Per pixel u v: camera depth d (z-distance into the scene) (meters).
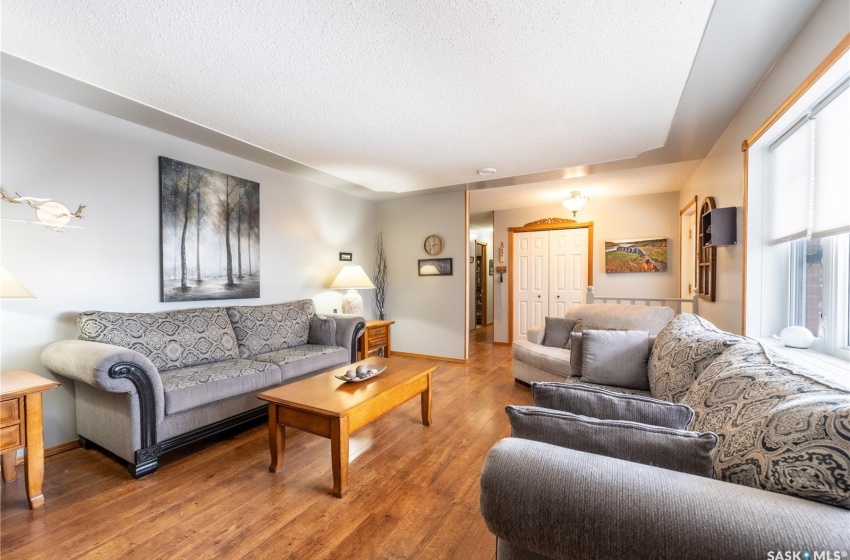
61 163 2.37
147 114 2.53
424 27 1.59
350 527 1.64
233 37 1.65
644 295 5.19
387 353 4.84
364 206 5.23
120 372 1.95
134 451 2.03
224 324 3.02
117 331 2.39
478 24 1.57
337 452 1.87
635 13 1.51
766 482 0.71
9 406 1.68
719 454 0.87
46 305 2.32
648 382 2.24
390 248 5.42
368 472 2.12
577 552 0.68
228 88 2.11
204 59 1.83
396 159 3.41
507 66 1.89
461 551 1.50
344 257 4.83
